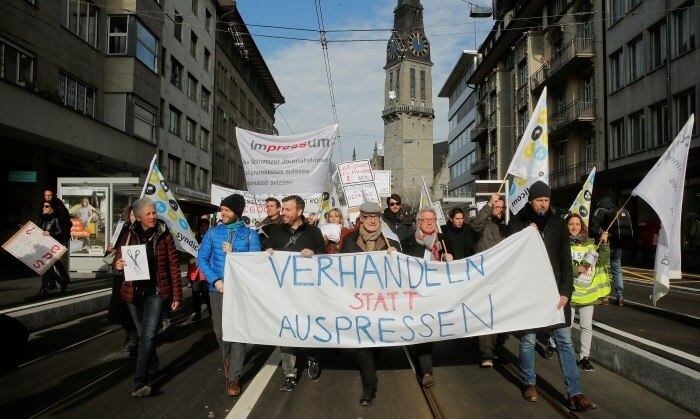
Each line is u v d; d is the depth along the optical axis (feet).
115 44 80.38
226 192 45.27
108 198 49.21
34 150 62.03
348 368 21.57
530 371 17.47
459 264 18.81
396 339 18.58
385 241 19.72
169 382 19.48
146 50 86.58
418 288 18.80
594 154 95.86
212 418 15.80
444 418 15.76
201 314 34.50
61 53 67.21
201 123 128.47
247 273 18.81
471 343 24.95
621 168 83.20
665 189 20.51
